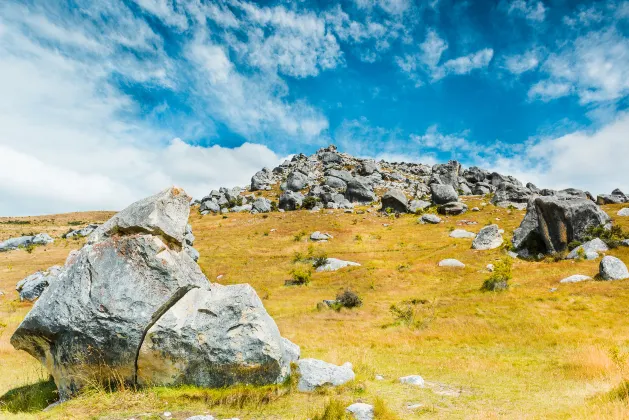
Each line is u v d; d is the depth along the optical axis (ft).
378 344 64.49
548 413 28.60
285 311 99.30
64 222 472.44
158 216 35.06
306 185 403.13
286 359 35.76
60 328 32.04
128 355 32.12
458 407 31.19
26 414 29.50
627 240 117.50
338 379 35.99
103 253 33.60
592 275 97.96
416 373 45.19
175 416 28.43
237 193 400.67
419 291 109.60
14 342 33.94
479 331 68.54
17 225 419.13
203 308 33.99
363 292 114.93
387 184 393.29
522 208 253.65
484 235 155.43
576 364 44.19
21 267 183.32
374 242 196.13
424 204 277.85
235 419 27.40
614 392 30.94
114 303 31.94
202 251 198.39
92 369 32.30
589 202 132.87
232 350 32.35
